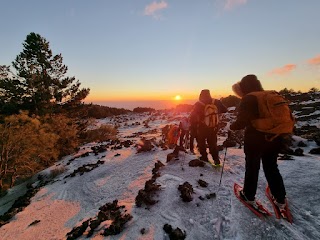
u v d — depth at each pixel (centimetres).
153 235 396
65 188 997
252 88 355
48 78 2450
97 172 1049
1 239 651
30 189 1182
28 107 2380
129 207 536
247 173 374
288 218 356
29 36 2434
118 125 3906
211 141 638
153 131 2709
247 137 348
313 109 2050
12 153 1522
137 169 871
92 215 613
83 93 2683
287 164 633
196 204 462
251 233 342
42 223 693
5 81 2348
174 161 746
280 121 313
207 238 359
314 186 461
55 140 1728
